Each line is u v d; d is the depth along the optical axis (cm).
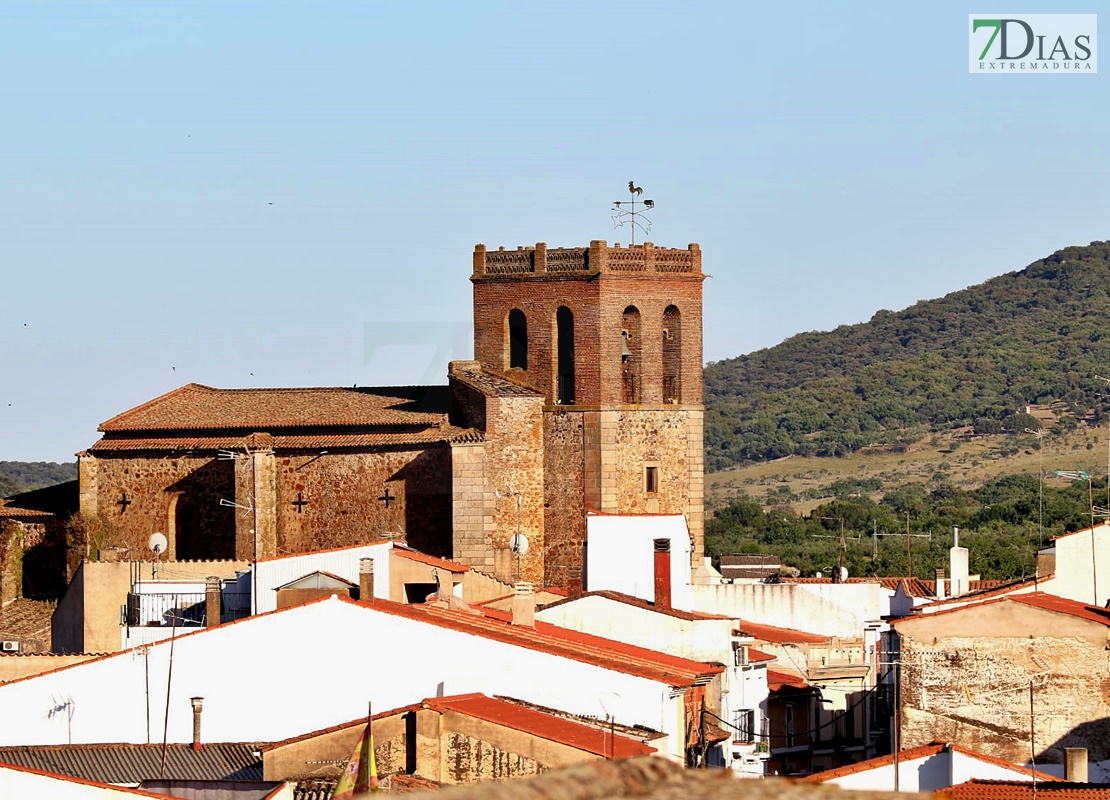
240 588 9956
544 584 12838
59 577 12875
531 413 12688
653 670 7475
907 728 7762
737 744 8906
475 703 6569
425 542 12225
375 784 5747
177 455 12450
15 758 6988
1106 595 9694
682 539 10331
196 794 6219
